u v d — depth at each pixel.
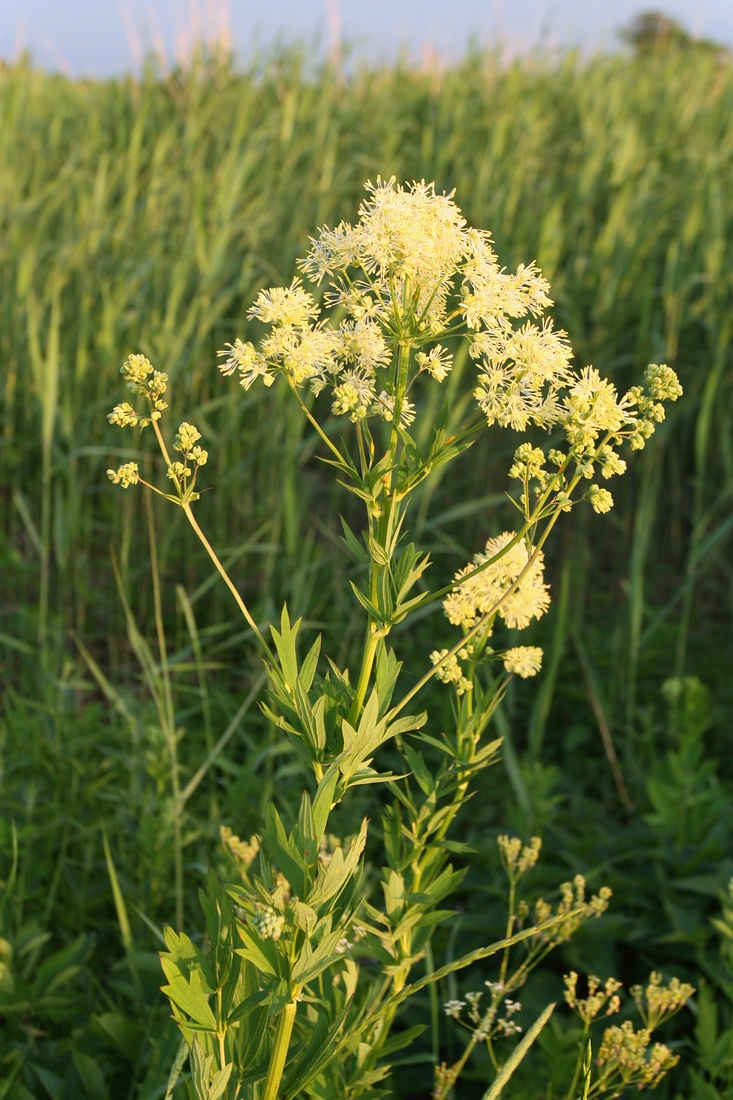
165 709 3.44
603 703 4.34
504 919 2.96
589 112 8.17
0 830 2.59
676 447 5.81
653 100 9.27
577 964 2.83
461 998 2.73
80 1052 2.19
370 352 1.41
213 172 6.70
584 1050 2.06
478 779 4.03
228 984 1.32
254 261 5.38
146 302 5.47
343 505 5.97
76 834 3.12
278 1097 1.40
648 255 6.07
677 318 5.10
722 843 3.17
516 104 8.23
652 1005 1.98
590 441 1.40
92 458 4.96
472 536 5.67
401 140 8.41
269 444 5.04
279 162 7.11
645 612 4.93
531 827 3.18
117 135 7.81
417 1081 2.60
